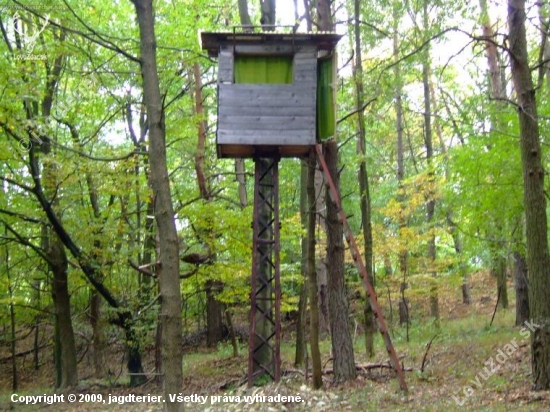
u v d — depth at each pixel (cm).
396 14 1595
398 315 2888
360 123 1477
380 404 1070
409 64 1432
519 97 1091
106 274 1736
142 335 1794
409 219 2530
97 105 1689
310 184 1210
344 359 1327
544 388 1040
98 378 1989
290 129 1218
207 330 2888
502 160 1412
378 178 3400
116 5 1678
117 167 1592
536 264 1060
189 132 1744
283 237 1606
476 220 1505
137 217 1928
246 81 1244
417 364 1538
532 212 1066
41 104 1717
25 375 2777
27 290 2302
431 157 2250
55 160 1462
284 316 3125
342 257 1341
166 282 843
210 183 2069
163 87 1772
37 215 1711
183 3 1658
